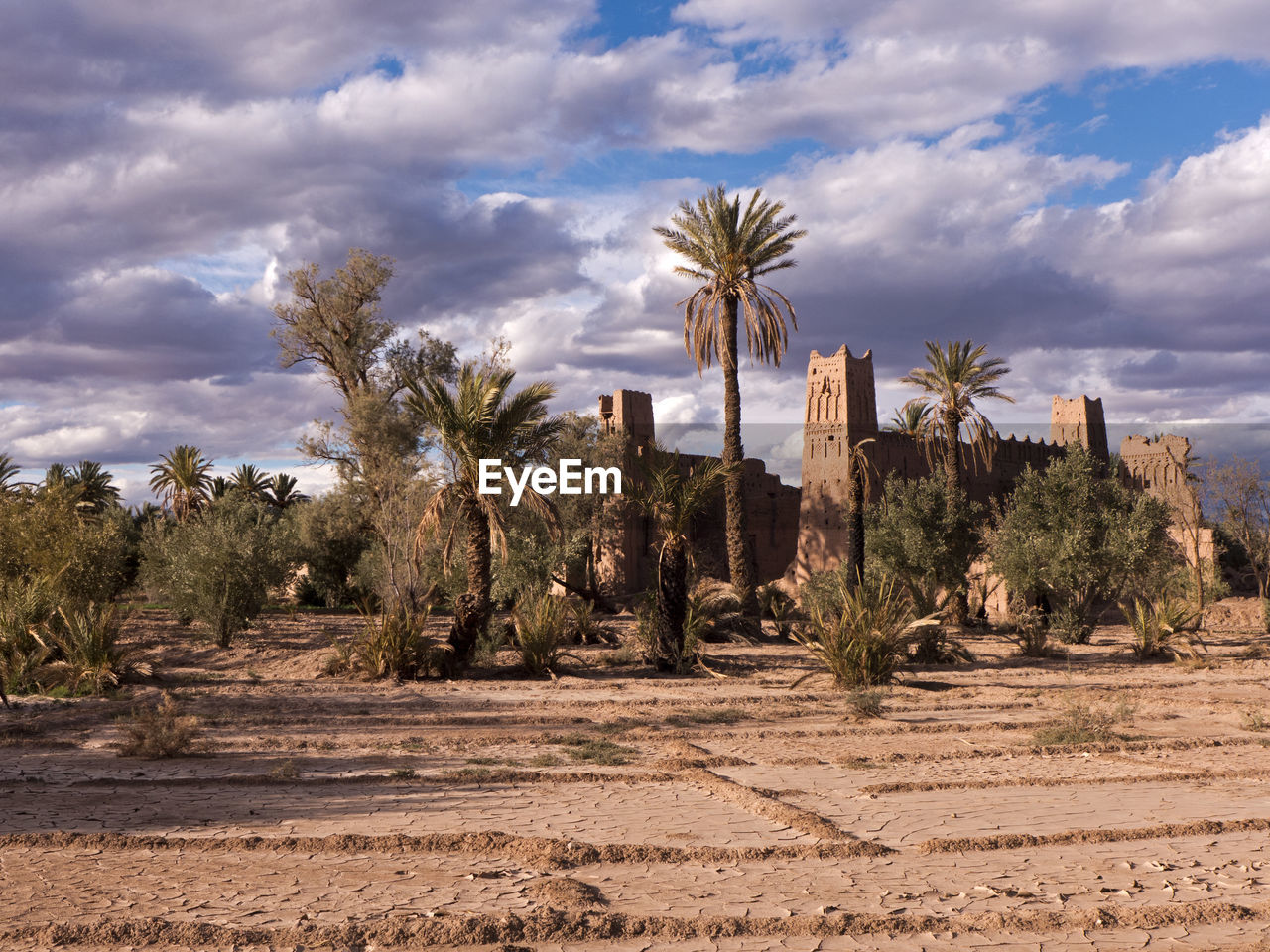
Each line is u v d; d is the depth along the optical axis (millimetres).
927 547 32094
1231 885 5496
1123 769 9281
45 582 21719
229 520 25641
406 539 27109
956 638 29781
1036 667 20938
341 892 5215
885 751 10258
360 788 8055
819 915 4867
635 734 11328
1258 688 16844
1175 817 7207
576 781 8461
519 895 5203
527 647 18688
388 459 38719
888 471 46656
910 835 6668
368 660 18141
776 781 8523
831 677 17578
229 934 4480
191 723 10117
